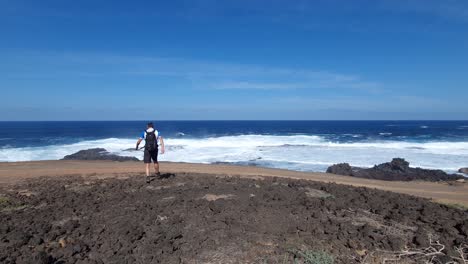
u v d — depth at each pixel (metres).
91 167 16.05
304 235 5.82
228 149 33.12
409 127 92.00
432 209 8.02
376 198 9.01
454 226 6.73
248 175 13.61
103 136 58.72
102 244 5.42
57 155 29.59
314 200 8.12
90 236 5.77
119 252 5.10
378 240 5.76
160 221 6.40
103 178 12.15
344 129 83.94
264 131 75.50
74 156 25.31
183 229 6.00
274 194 8.56
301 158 27.66
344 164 20.88
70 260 4.90
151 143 11.04
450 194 12.77
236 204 7.35
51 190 9.71
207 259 4.97
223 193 8.52
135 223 6.25
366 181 15.80
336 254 5.18
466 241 5.79
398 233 6.20
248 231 5.93
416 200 9.34
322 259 4.88
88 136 58.94
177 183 10.31
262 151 31.86
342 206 7.73
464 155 29.50
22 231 5.98
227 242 5.48
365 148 34.25
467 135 55.81
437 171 20.34
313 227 6.19
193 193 8.52
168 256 5.01
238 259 4.98
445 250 5.39
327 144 38.16
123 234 5.76
